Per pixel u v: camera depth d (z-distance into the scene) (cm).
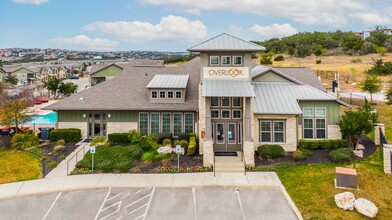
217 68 2416
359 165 2061
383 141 2372
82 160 2195
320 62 8206
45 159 2288
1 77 10406
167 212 1556
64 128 2798
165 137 2673
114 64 6762
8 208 1598
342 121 2372
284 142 2447
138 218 1498
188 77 3112
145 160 2230
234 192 1775
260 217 1506
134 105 2755
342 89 5131
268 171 2056
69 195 1747
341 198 1560
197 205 1630
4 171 2084
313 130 2522
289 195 1705
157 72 3353
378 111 3512
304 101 2523
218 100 2439
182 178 1956
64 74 14150
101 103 2789
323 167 2067
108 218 1498
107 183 1880
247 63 2416
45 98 5997
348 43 10331
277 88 2692
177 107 2717
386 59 8150
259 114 2388
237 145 2434
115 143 2662
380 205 1556
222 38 2544
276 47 12194
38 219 1488
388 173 1911
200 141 2369
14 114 2842
